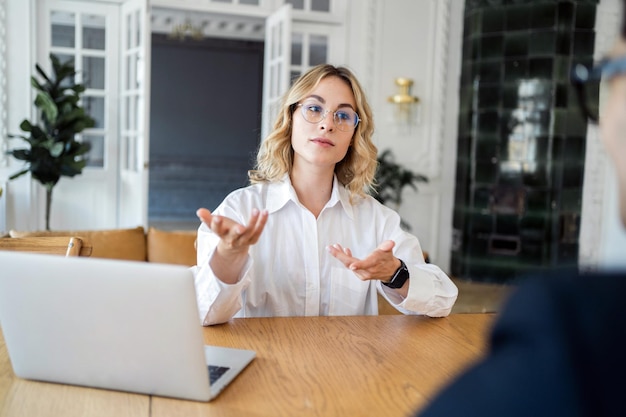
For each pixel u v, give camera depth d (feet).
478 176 20.51
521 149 19.83
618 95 1.32
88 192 19.61
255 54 44.70
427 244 22.22
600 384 1.11
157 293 3.24
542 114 19.45
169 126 44.06
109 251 8.73
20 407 3.32
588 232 20.93
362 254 5.90
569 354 1.13
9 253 3.43
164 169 43.57
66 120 16.96
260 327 4.94
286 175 5.78
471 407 1.21
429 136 21.77
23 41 18.31
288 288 5.68
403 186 21.25
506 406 1.16
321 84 5.50
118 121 19.62
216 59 44.29
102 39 19.30
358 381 3.78
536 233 19.86
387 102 21.29
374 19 20.88
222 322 4.97
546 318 1.18
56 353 3.57
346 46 20.80
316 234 5.68
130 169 19.08
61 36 18.92
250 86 44.86
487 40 20.06
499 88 19.98
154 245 9.09
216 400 3.44
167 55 43.60
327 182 5.84
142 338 3.36
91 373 3.56
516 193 19.95
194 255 9.14
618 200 1.32
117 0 18.89
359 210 6.02
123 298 3.30
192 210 43.57
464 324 5.21
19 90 18.42
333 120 5.46
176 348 3.32
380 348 4.46
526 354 1.18
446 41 21.43
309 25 20.57
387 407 3.38
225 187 44.34
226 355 4.11
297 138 5.58
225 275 4.58
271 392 3.57
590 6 19.27
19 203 18.71
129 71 19.01
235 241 4.22
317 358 4.20
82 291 3.36
